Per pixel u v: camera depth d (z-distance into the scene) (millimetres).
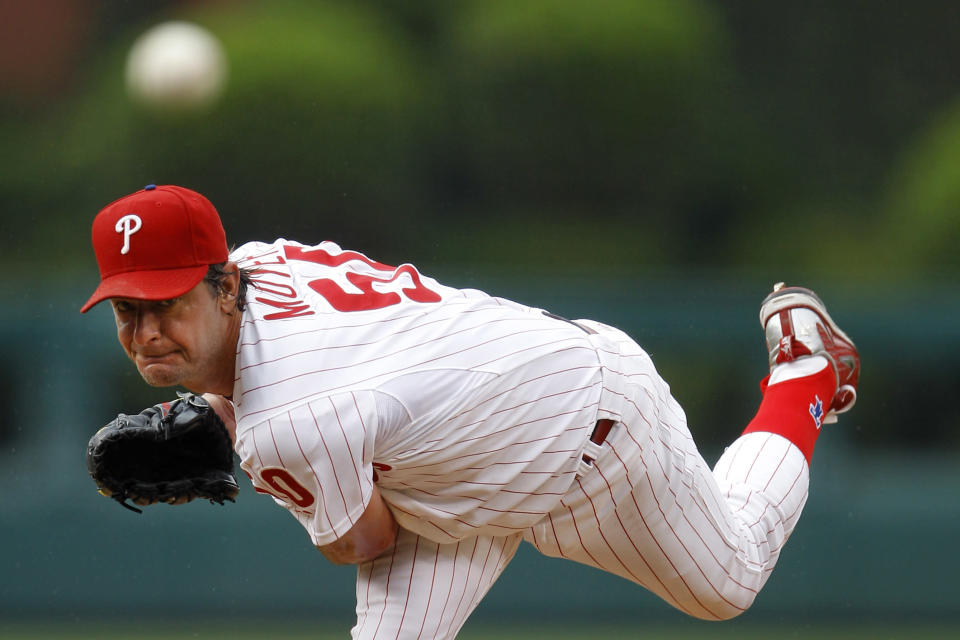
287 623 21797
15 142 38062
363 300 9219
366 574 10109
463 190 38531
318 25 35125
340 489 8695
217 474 10422
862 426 26812
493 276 28828
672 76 38438
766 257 39031
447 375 8984
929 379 26641
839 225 40469
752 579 10969
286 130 32812
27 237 36062
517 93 37969
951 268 33938
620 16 38062
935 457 26188
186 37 32719
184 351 8477
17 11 41844
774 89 43156
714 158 39781
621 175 38625
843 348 12352
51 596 22078
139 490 10266
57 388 23000
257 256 9664
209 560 22172
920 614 22000
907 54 43781
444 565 9984
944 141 36844
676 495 10156
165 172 32656
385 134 34438
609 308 24062
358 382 8719
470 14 40281
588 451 9594
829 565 22141
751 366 24062
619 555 10422
